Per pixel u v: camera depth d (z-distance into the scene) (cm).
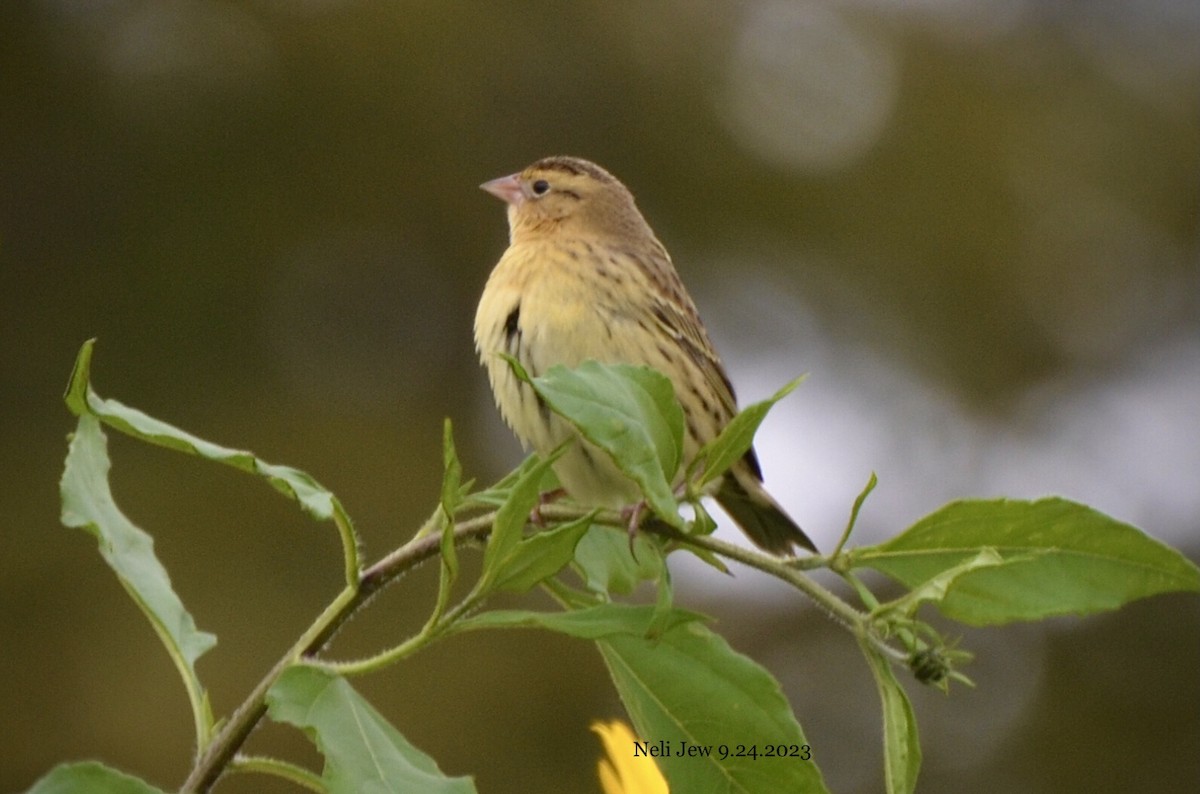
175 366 1631
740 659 406
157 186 1658
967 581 387
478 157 1656
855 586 376
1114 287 1636
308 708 350
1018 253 1636
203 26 1656
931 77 1683
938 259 1622
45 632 1406
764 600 1416
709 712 402
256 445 1562
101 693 1370
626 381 369
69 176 1652
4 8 1623
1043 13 1761
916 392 1567
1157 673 1482
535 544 365
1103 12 1758
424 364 1652
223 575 1444
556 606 1398
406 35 1636
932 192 1639
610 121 1648
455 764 1342
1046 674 1476
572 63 1642
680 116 1642
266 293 1661
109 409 367
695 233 1630
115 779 313
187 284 1647
